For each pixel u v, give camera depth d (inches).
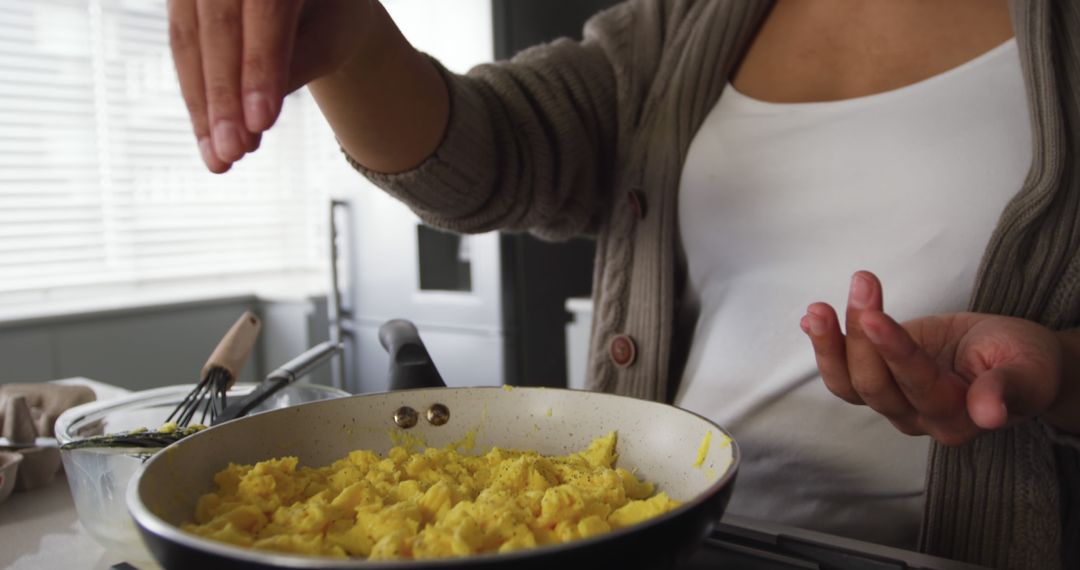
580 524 14.5
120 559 20.1
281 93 13.7
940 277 23.6
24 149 78.7
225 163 13.5
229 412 21.9
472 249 77.8
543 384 80.2
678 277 29.8
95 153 84.4
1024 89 23.5
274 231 103.4
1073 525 23.9
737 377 26.4
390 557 13.1
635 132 31.0
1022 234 21.7
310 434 19.6
